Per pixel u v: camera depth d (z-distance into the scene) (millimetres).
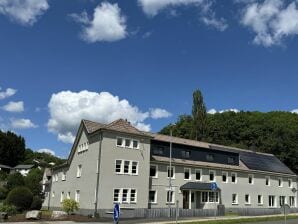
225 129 89062
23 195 43656
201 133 84312
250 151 63125
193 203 48781
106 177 41000
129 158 43125
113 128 42500
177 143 50188
